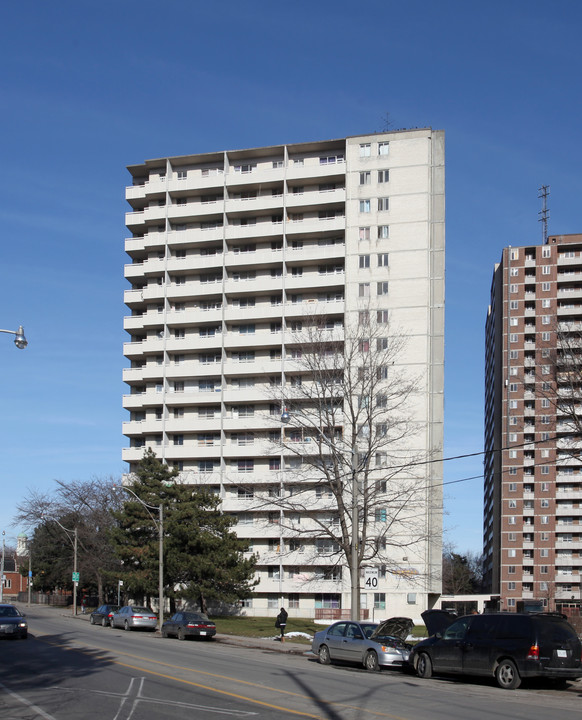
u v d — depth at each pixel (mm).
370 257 68125
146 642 34500
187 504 55969
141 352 73062
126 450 71938
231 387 70938
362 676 21688
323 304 67875
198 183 73438
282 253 69875
